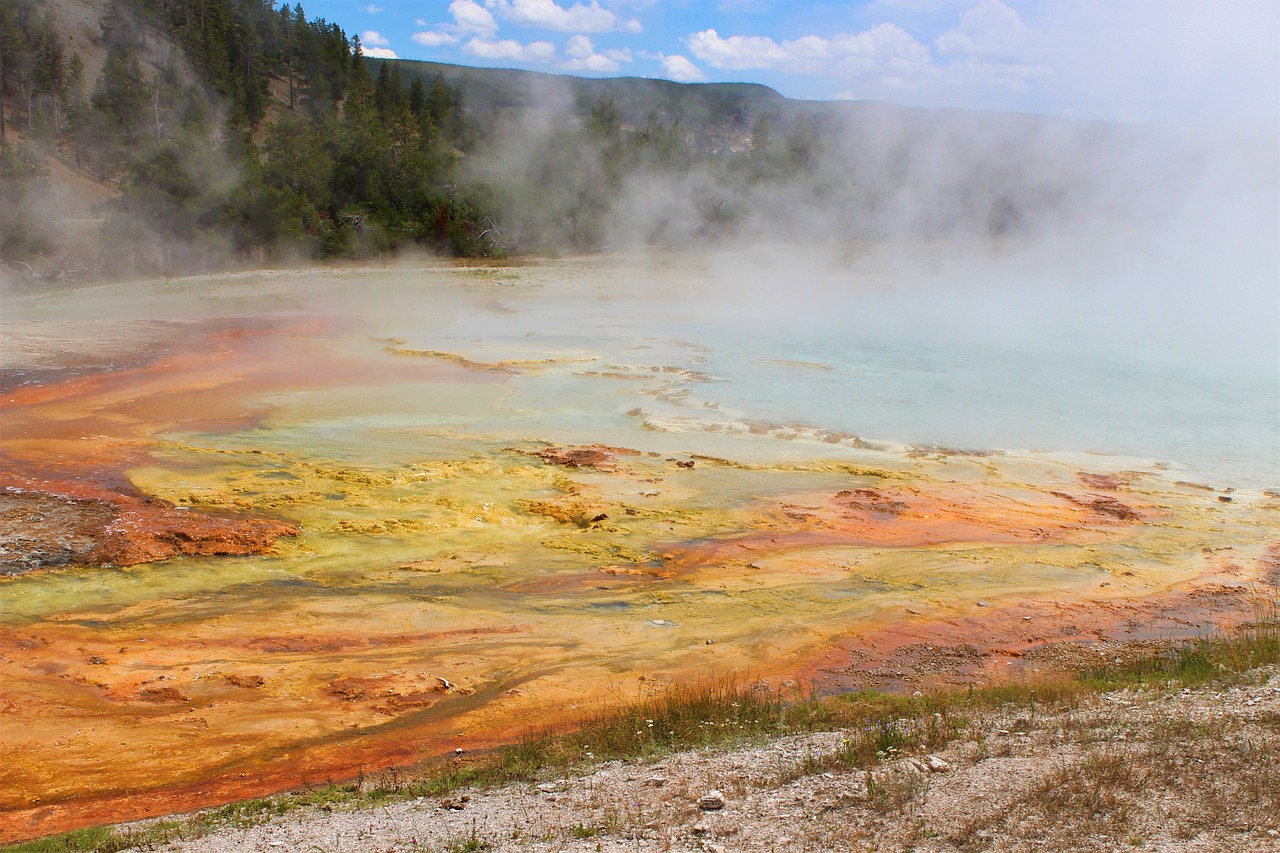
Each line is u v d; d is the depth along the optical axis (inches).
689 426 848.9
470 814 272.7
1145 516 641.0
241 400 924.0
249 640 449.4
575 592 512.1
